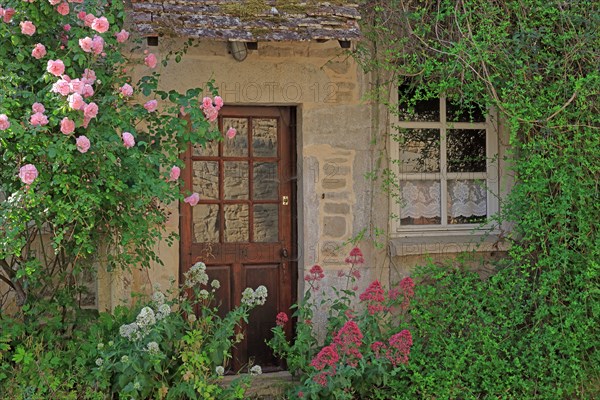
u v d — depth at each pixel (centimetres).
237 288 655
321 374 560
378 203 670
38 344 526
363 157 666
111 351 528
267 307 663
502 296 652
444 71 662
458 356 637
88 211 500
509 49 654
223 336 555
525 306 646
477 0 644
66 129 477
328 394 579
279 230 666
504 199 706
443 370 628
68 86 474
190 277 565
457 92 680
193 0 584
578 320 642
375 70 667
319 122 655
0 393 516
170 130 543
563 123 641
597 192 648
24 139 479
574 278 654
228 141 655
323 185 656
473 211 711
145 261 556
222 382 630
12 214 490
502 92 648
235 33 569
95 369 517
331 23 598
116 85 579
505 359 647
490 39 635
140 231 532
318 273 622
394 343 572
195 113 531
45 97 492
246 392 621
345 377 571
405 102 693
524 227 657
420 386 621
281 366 663
